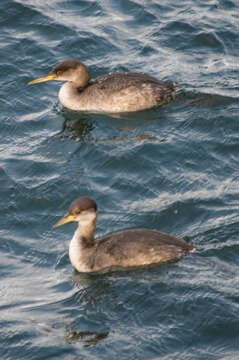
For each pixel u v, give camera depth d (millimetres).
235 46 22781
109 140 18094
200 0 25047
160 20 23984
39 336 11664
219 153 17234
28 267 13789
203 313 11906
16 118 19219
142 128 18625
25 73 21000
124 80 19609
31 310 12398
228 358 10922
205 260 13352
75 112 19703
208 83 20578
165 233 13930
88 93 19688
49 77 19656
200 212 14961
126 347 11258
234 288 12453
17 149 17828
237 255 13500
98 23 23594
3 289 13094
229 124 18375
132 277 13102
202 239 14070
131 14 24328
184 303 12180
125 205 15453
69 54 21969
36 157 17422
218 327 11594
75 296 12742
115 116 19406
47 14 23703
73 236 14148
